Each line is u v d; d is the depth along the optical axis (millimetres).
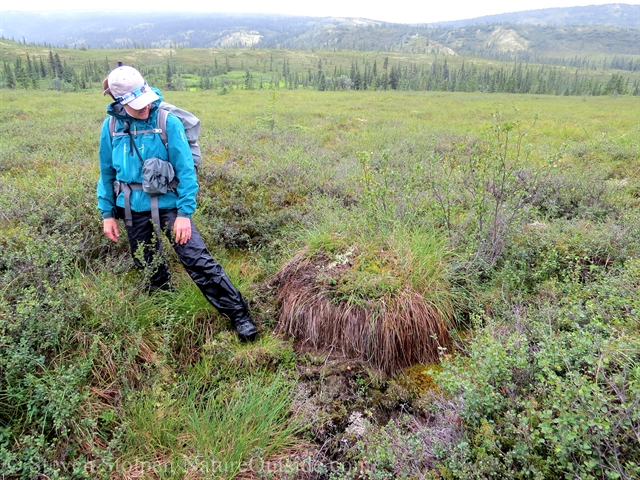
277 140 9352
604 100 38125
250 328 3209
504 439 1985
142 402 2547
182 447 2406
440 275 3508
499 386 2266
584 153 8898
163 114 2830
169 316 3127
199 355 3121
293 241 4348
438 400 2676
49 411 2186
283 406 2748
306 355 3236
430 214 4387
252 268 4184
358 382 3000
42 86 61531
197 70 132750
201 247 3057
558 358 2221
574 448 1692
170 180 2910
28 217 3752
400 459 2143
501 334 2885
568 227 4285
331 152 8719
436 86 82062
